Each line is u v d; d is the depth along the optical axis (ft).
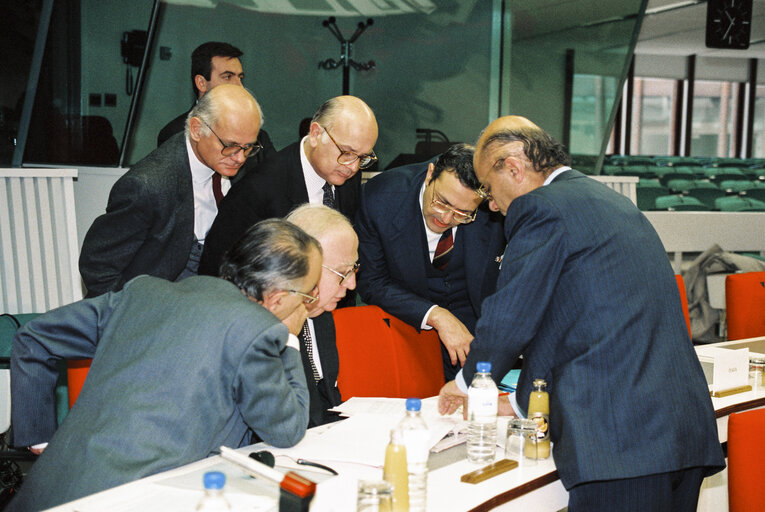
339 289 6.93
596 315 5.54
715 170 27.63
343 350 8.01
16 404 5.75
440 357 9.00
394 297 8.63
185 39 19.47
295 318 6.10
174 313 5.37
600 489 5.35
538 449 5.87
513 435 5.91
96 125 18.65
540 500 5.62
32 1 17.51
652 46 42.98
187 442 5.08
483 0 21.89
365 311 8.39
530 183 6.28
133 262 8.23
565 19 21.06
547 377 5.87
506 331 5.76
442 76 22.89
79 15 17.93
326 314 7.55
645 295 5.61
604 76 21.26
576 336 5.61
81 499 4.62
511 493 5.29
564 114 22.07
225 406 5.24
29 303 13.53
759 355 8.38
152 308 5.50
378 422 6.41
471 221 8.25
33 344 5.70
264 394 5.28
